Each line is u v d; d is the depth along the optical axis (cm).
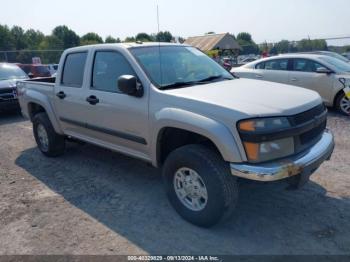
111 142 431
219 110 299
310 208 363
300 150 312
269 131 285
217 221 317
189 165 321
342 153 525
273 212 357
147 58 392
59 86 494
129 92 356
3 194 431
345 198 382
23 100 591
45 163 542
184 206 344
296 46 2123
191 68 417
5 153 609
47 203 401
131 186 438
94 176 477
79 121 465
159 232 329
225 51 3822
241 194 398
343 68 830
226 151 290
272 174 280
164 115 333
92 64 436
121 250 304
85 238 325
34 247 314
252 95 330
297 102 319
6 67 1063
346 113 800
